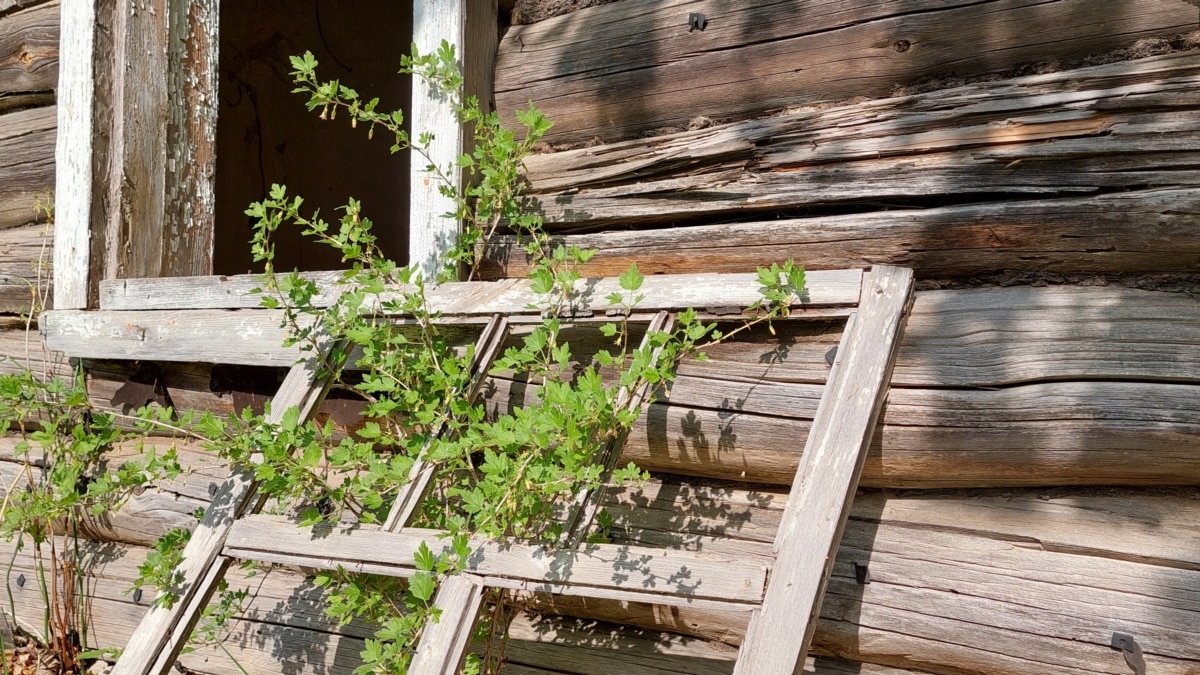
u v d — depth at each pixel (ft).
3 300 10.84
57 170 9.87
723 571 5.68
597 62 8.20
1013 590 6.23
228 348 8.57
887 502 6.84
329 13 15.93
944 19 6.94
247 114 15.42
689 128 7.85
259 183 15.69
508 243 8.27
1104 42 6.52
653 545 7.33
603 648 7.43
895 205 6.99
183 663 8.77
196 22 10.20
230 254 15.39
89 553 9.73
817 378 6.86
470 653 7.32
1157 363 6.03
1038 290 6.49
